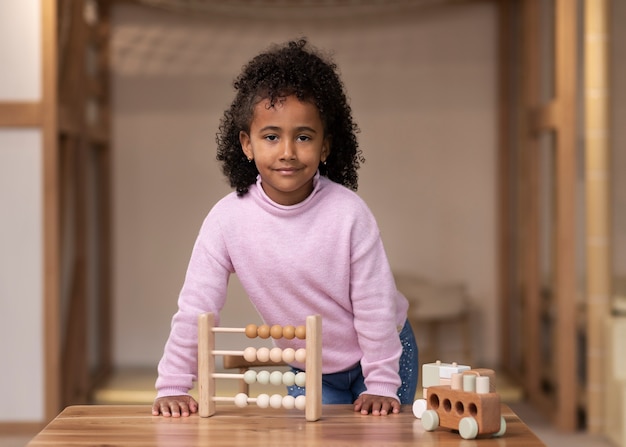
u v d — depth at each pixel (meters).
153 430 1.53
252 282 1.76
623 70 4.15
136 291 5.97
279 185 1.64
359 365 1.89
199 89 5.93
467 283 5.98
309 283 1.73
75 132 4.66
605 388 4.09
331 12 5.85
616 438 3.88
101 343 5.81
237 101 1.72
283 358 1.62
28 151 4.09
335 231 1.72
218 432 1.51
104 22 5.73
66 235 4.57
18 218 4.09
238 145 1.79
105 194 5.83
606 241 4.14
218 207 1.78
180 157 5.94
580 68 4.21
